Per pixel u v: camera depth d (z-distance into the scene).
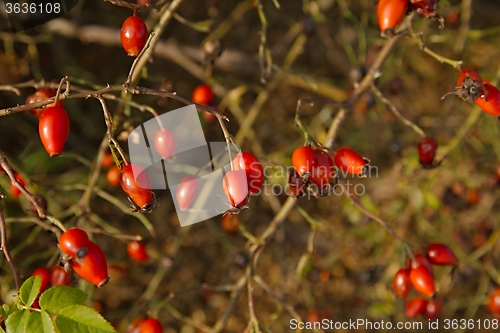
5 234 0.48
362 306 0.71
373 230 0.70
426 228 0.70
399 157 0.76
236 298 0.56
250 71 0.72
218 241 0.71
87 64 0.71
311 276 0.69
